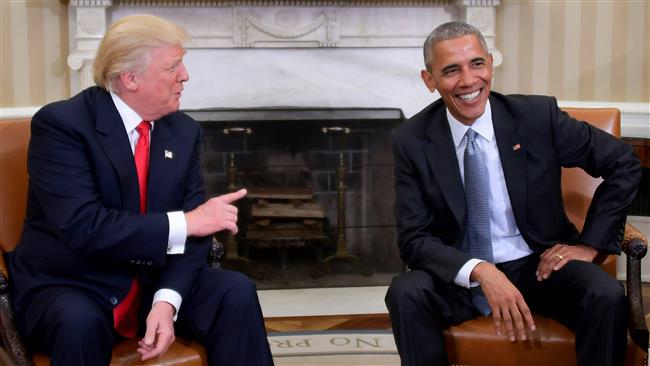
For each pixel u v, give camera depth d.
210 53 4.13
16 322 2.26
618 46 4.18
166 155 2.39
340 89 4.21
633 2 4.14
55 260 2.29
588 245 2.46
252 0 4.06
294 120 4.09
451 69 2.44
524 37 4.21
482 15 4.10
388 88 4.22
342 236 4.21
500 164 2.55
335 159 4.16
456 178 2.53
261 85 4.17
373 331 3.62
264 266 4.30
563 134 2.55
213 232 2.29
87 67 3.96
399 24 4.17
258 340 2.34
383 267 4.29
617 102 4.21
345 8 4.13
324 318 3.78
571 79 4.23
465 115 2.48
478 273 2.36
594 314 2.28
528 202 2.53
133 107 2.34
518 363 2.34
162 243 2.24
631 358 2.38
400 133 2.63
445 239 2.58
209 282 2.37
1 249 2.47
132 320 2.33
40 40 4.02
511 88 4.26
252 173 4.13
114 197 2.31
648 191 4.16
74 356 2.10
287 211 4.12
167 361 2.21
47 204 2.26
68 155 2.27
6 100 4.02
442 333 2.37
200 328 2.31
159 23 2.31
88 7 3.93
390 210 4.23
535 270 2.54
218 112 4.07
